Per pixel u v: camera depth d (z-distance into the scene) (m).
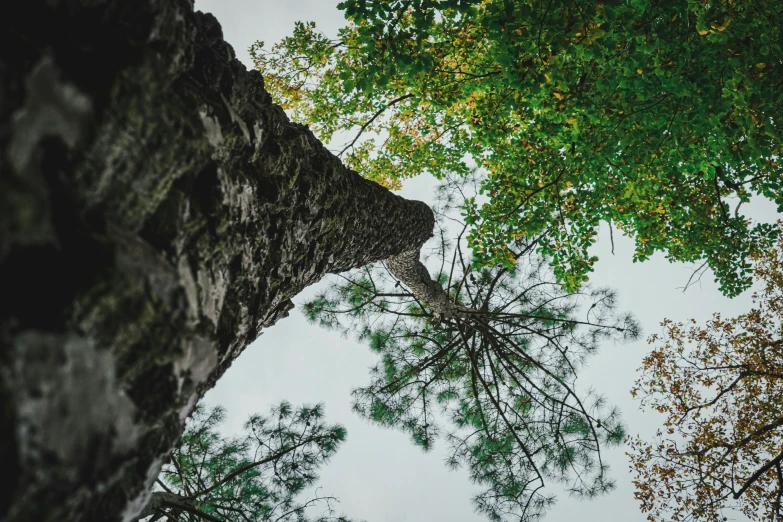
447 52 4.82
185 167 1.06
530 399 7.56
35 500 0.68
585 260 4.72
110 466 0.86
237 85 1.46
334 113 6.91
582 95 3.65
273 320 2.30
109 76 0.83
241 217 1.47
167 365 0.99
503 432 7.47
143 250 0.91
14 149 0.66
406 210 4.20
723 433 7.46
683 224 5.68
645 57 3.45
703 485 7.18
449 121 7.02
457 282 8.06
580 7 2.94
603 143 3.95
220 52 1.48
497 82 4.30
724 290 5.80
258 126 1.65
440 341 7.71
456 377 7.93
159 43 1.06
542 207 4.73
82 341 0.75
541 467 7.28
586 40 3.05
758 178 5.15
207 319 1.22
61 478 0.71
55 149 0.75
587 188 4.97
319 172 2.36
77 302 0.73
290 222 2.03
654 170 4.21
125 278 0.83
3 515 0.64
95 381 0.78
